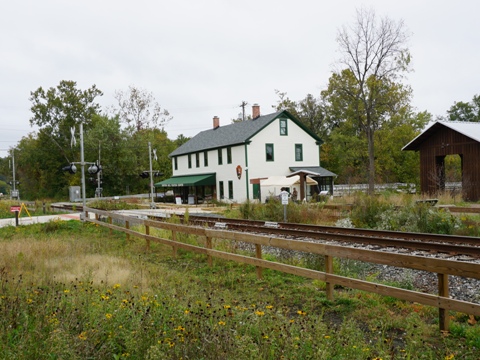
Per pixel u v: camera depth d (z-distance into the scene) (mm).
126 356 4543
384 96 44344
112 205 32250
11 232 20016
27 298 6566
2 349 4566
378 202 18391
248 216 21969
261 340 4531
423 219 15258
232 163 43375
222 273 10055
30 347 4527
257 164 41969
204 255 12203
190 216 21797
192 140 54062
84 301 6500
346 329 5391
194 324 4980
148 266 10859
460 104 87250
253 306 6375
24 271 9992
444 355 4891
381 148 52500
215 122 52469
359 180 47719
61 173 76562
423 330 5789
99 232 19156
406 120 57438
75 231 20062
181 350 4355
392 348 4957
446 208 17578
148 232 14430
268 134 42750
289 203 22000
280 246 8445
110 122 64625
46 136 76188
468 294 7543
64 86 77000
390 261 6461
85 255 12516
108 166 63562
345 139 55438
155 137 73812
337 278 7246
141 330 4773
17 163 94562
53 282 8141
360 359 4359
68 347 4496
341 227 15625
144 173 38094
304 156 45031
